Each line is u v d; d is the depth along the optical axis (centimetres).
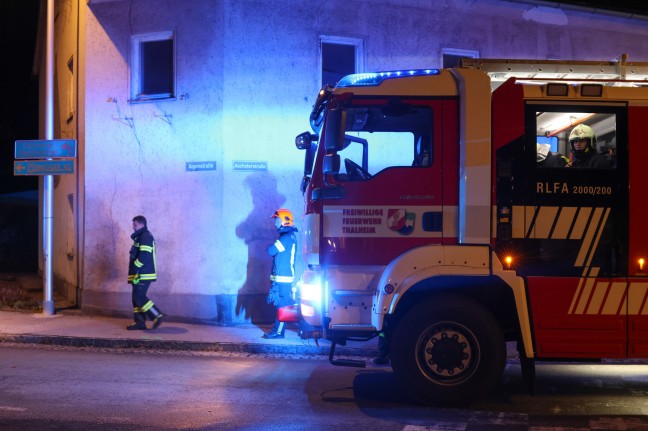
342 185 681
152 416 616
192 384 754
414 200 676
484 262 648
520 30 1293
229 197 1155
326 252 680
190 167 1175
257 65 1170
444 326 657
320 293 691
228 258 1153
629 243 658
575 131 671
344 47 1234
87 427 576
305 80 1190
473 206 661
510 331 690
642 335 651
